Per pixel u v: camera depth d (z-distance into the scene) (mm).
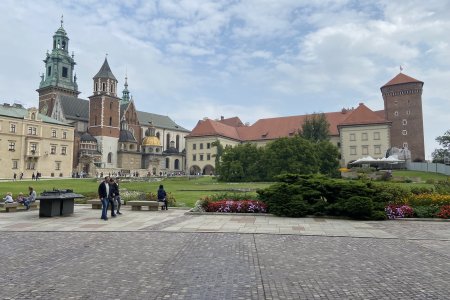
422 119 100750
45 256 10969
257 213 21547
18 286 7992
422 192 24328
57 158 94625
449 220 18891
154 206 24484
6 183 58438
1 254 11266
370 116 98062
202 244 12828
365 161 62500
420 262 10211
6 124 84000
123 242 13289
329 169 68312
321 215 20375
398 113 103312
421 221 19000
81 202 29641
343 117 108312
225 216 20891
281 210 20734
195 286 7945
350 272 9125
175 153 131875
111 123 116125
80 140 107188
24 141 87312
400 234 15008
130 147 119625
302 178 22062
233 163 68375
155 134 136625
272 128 116125
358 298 7227
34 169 89188
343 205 19750
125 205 28000
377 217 19297
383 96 106938
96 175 103000
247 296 7309
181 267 9578
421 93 101688
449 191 24234
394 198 21281
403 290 7711
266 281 8312
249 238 14055
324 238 14109
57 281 8359
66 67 129375
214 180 73000
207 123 114938
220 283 8164
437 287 7910
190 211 22031
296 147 67000
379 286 7984
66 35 130500
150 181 68500
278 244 12852
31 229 16344
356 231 15719
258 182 64812
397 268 9531
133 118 129125
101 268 9500
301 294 7441
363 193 19922
